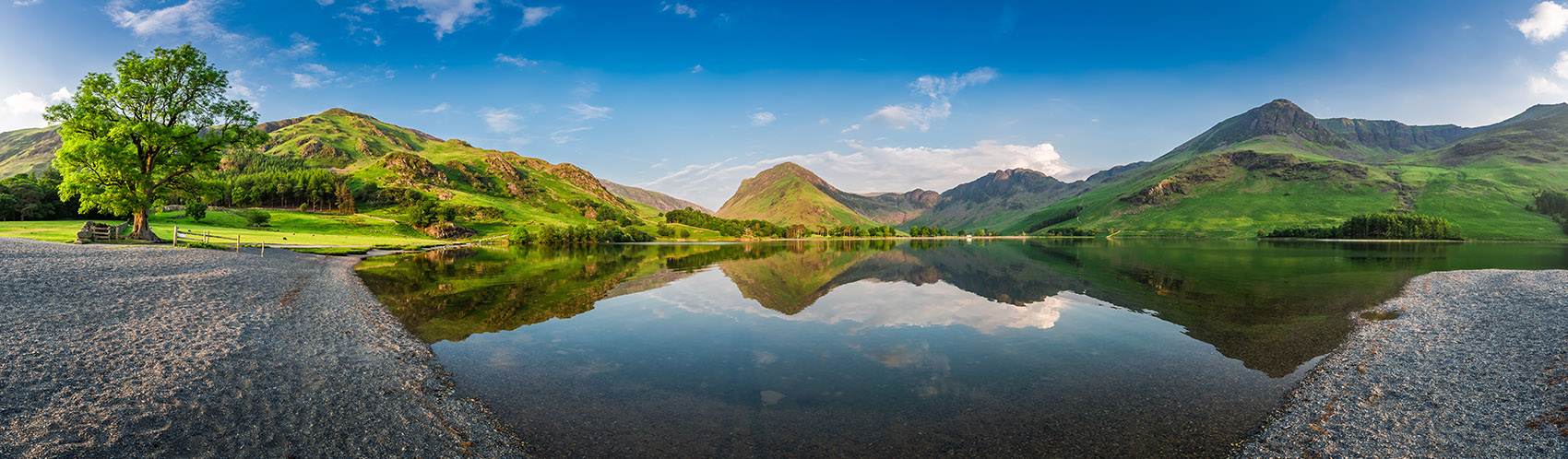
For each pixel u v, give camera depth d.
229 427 10.03
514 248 116.31
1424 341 18.84
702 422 12.24
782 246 148.38
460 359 16.97
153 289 22.47
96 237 41.53
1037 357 18.19
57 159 41.81
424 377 14.77
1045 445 11.10
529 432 11.49
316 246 65.50
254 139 50.81
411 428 11.09
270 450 9.38
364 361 15.55
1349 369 15.88
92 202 43.06
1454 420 11.67
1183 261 66.50
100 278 23.33
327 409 11.52
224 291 24.30
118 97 43.44
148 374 12.05
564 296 33.31
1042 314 26.98
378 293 32.06
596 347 19.23
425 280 40.31
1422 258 69.38
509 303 29.45
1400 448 10.53
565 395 13.84
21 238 39.69
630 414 12.67
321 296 27.09
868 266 62.25
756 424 12.17
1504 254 79.31
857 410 13.07
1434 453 10.29
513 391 14.08
